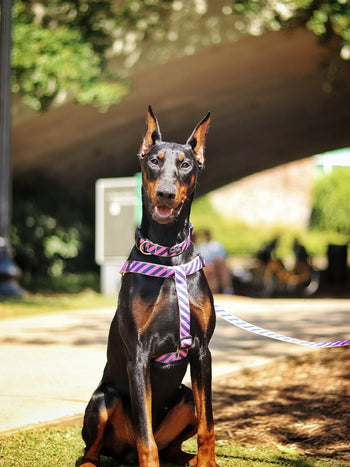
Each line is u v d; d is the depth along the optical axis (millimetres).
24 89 12836
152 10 12367
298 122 17750
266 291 16078
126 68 12680
